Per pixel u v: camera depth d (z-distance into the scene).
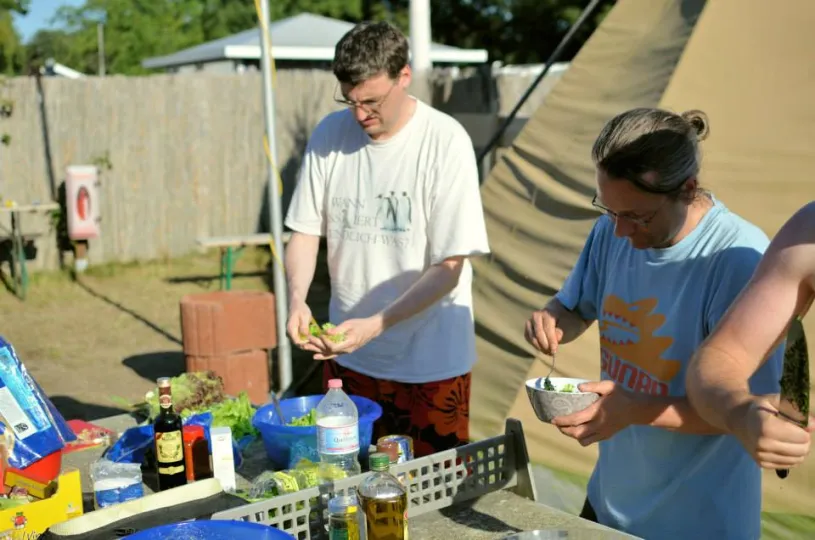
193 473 2.25
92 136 9.33
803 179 3.70
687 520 1.90
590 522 1.95
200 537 1.68
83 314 7.87
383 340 2.83
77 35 32.84
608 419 1.69
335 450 2.14
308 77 10.09
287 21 12.56
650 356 1.92
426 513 2.03
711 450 1.84
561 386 1.87
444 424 2.85
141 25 30.20
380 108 2.61
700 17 4.29
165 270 9.45
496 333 4.33
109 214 9.54
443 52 11.75
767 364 1.64
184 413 2.69
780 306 1.41
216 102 9.84
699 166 1.74
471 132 8.73
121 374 6.18
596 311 2.19
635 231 1.80
